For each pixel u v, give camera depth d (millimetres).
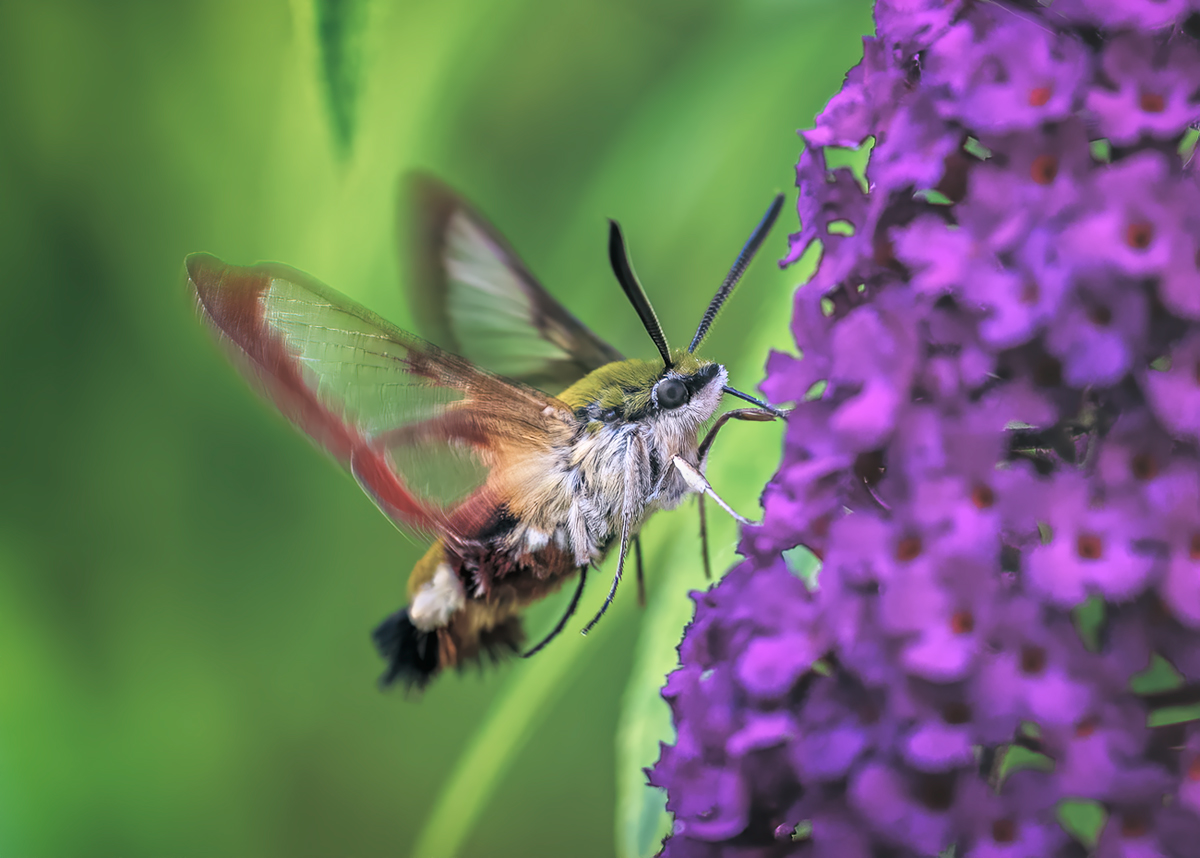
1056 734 221
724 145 255
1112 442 220
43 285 271
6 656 271
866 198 227
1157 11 219
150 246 271
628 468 245
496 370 254
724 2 258
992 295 221
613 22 267
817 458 226
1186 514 220
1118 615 221
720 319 258
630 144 258
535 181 271
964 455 222
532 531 246
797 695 227
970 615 222
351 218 265
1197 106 219
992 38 221
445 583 248
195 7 266
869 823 223
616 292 262
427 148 268
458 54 265
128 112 268
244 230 269
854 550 223
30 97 267
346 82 233
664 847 231
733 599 229
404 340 241
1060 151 220
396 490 242
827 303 230
